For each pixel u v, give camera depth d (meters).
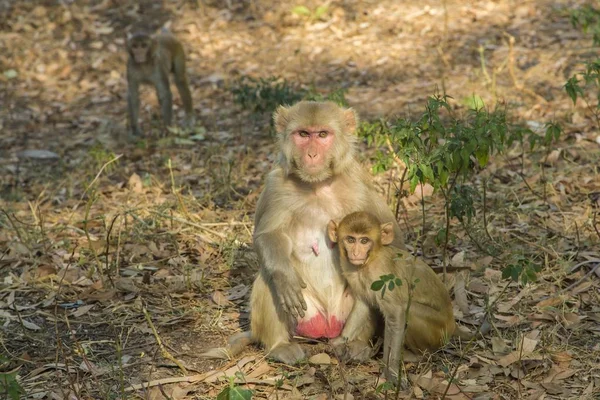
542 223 12.26
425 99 19.16
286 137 9.01
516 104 17.61
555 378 8.55
